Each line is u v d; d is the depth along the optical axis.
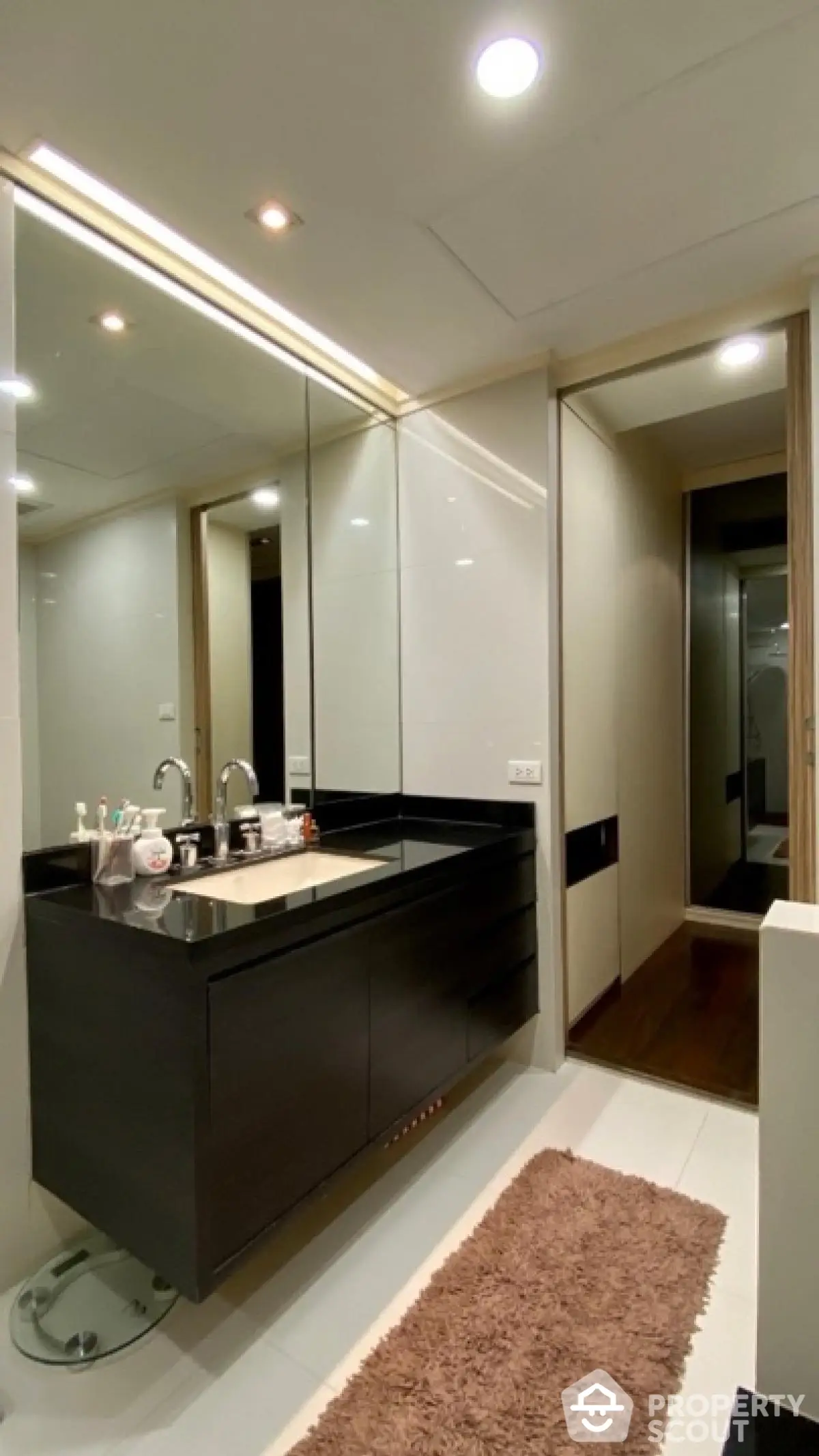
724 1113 2.27
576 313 2.19
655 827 3.80
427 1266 1.64
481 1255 1.64
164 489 2.06
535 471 2.49
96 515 1.84
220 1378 1.36
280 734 2.46
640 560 3.53
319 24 1.23
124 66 1.31
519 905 2.45
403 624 2.87
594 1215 1.77
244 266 1.93
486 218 1.74
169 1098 1.32
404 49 1.29
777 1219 1.26
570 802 2.72
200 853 2.12
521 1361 1.37
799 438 2.09
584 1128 2.19
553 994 2.55
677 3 1.22
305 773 2.54
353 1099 1.70
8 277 1.59
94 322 1.82
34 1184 1.64
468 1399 1.30
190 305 2.00
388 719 2.86
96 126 1.45
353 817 2.70
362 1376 1.35
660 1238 1.69
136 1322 1.49
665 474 3.89
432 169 1.57
